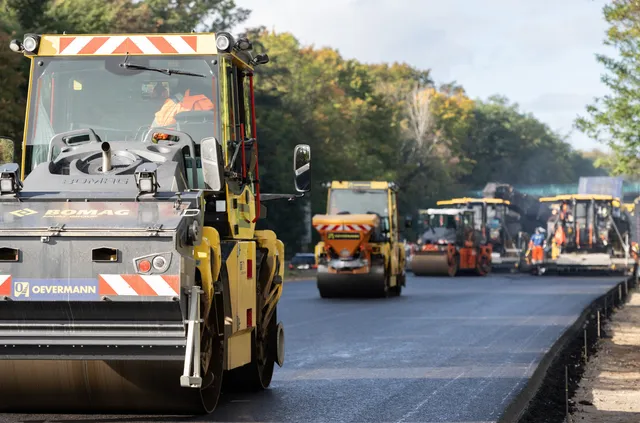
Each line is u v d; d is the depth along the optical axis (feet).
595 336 74.18
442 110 493.36
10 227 32.22
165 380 33.81
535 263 206.59
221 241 37.73
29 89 40.47
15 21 156.35
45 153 40.06
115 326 32.45
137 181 33.40
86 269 32.04
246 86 43.29
